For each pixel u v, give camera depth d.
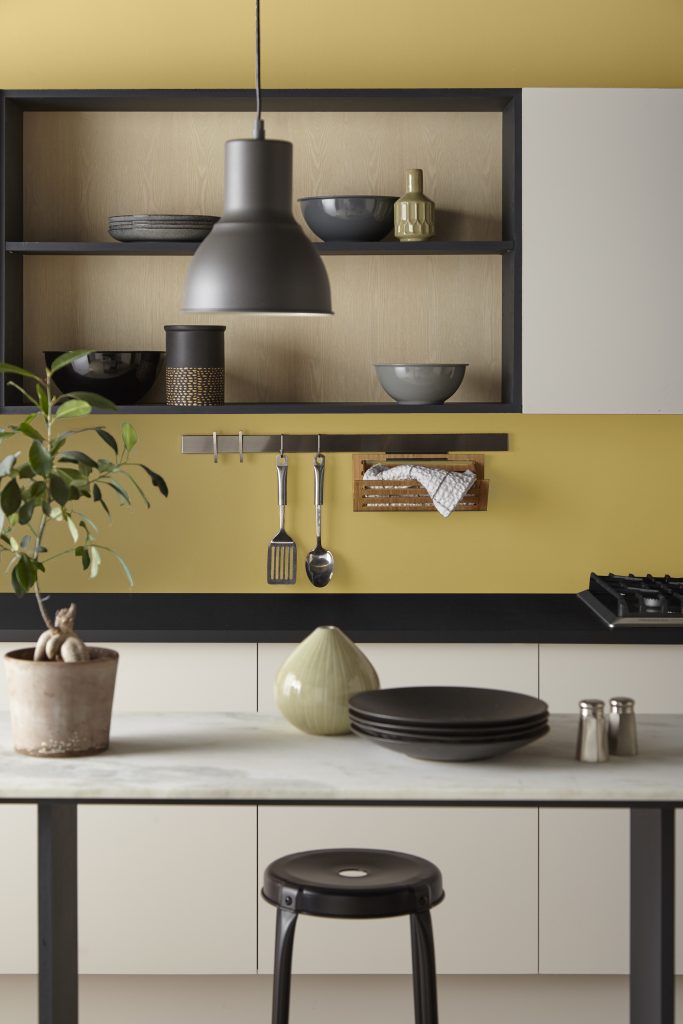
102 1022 3.76
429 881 2.37
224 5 4.32
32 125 4.28
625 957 3.69
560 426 4.39
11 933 3.68
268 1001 3.76
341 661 2.41
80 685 2.24
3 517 3.34
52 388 4.32
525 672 3.72
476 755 2.17
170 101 4.11
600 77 4.34
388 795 2.04
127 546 4.38
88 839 3.67
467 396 4.36
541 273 3.99
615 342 4.00
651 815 2.28
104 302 4.32
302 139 4.30
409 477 4.32
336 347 4.36
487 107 4.20
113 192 4.29
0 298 4.04
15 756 2.26
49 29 4.31
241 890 3.67
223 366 4.08
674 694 3.72
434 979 2.38
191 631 3.69
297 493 4.39
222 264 2.37
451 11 4.32
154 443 4.36
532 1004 3.77
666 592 3.92
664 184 3.98
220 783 2.06
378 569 4.41
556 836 3.67
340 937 3.68
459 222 4.32
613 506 4.41
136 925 3.68
